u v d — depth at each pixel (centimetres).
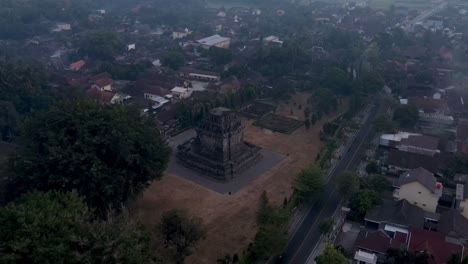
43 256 6725
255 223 10919
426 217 10850
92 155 9906
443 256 9125
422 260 8725
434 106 17512
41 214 7269
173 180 13112
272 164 14275
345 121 16988
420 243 9481
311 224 11094
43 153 10112
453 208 11394
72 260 6781
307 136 16625
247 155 14188
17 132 15188
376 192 11531
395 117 16662
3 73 16762
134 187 10856
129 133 10638
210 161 13612
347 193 11631
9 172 10125
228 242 10175
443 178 12638
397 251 8962
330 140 15062
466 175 12825
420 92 19088
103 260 6762
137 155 10450
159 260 8056
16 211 7256
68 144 10100
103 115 10919
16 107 16450
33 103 16762
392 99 18825
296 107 19662
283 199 12100
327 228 10150
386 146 15075
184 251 8731
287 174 13612
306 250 10044
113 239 7062
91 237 7088
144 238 7981
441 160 13412
